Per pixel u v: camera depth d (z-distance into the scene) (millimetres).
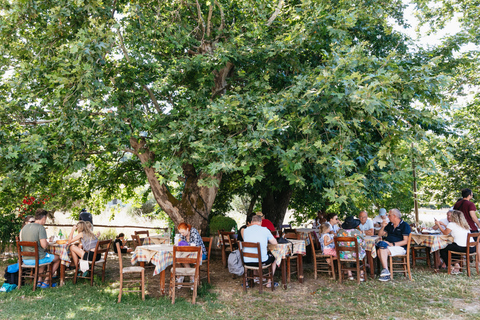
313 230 9984
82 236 6926
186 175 9266
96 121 6746
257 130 6172
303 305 5613
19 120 7520
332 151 6105
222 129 7000
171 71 7691
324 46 7965
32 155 6418
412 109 6422
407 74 6242
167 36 7984
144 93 7613
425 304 5410
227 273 8328
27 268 6895
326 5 7488
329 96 5938
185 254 6152
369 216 14977
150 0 8820
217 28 9453
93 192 11953
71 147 7098
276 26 8914
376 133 8688
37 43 7387
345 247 6848
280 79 8477
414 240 8047
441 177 13961
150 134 7496
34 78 7461
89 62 6559
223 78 9320
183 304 5621
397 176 5895
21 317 4879
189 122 6891
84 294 6215
